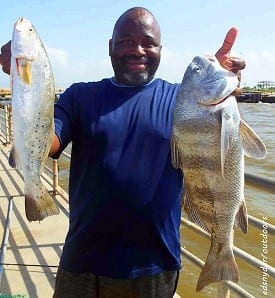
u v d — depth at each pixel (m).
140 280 2.58
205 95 2.36
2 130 15.20
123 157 2.51
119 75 2.64
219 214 2.47
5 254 4.96
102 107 2.59
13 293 4.17
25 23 2.25
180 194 2.66
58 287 2.73
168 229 2.60
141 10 2.61
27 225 6.11
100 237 2.56
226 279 2.46
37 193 2.38
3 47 2.36
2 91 12.77
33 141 2.31
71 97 2.71
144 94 2.61
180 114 2.44
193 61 2.48
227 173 2.41
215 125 2.36
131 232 2.54
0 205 7.10
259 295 5.44
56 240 5.60
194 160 2.44
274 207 9.06
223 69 2.37
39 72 2.26
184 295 5.37
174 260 2.63
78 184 2.63
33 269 4.71
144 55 2.59
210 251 2.54
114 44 2.62
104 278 2.59
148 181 2.51
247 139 2.39
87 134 2.56
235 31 2.41
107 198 2.52
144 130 2.52
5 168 10.01
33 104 2.26
